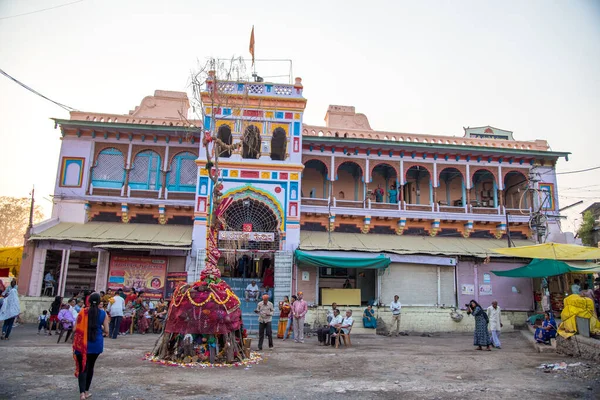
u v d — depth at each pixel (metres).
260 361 11.20
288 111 21.91
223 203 12.98
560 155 24.14
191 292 10.97
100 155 22.38
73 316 13.70
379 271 21.11
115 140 22.44
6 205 45.75
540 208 22.69
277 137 23.39
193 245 20.14
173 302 11.19
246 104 21.52
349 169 25.23
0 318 13.68
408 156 23.75
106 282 20.03
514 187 25.33
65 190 21.64
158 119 22.83
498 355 12.62
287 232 20.81
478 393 7.83
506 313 21.30
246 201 20.94
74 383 7.96
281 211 20.95
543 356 12.42
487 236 23.78
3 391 7.27
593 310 12.48
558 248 16.58
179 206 21.91
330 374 9.59
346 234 22.80
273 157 23.98
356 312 20.09
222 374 9.33
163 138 22.62
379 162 23.55
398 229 23.28
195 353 10.60
